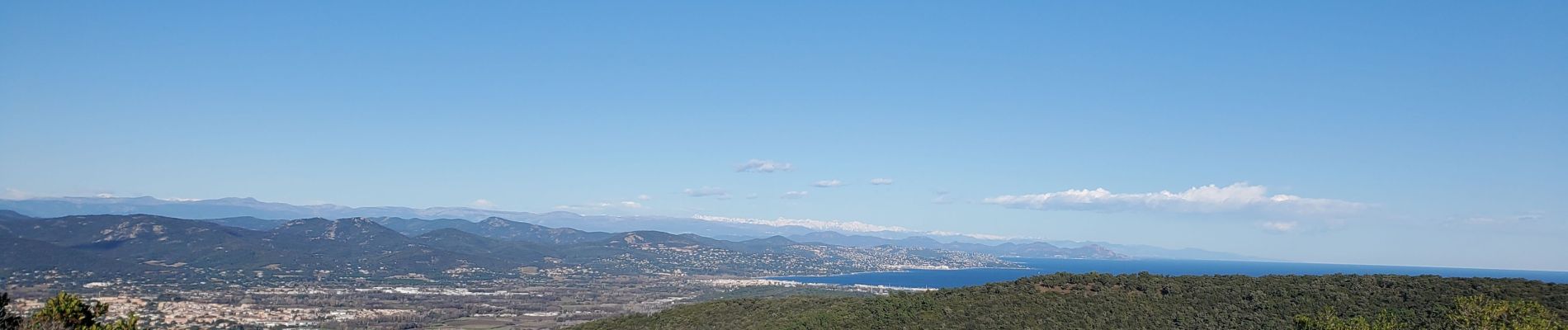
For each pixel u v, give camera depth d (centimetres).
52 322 4822
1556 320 5672
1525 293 6531
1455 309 6078
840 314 8175
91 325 5038
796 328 7912
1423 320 6125
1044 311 7356
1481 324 5631
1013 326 7019
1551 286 6712
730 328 8544
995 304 7756
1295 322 6366
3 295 4875
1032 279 8644
